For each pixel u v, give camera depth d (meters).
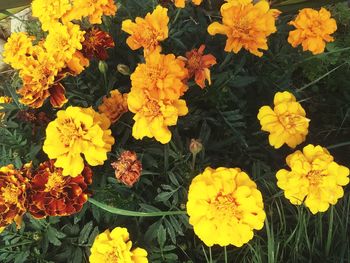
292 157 0.23
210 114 0.32
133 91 0.24
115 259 0.24
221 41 0.33
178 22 0.35
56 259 0.27
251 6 0.27
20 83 0.37
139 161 0.25
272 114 0.25
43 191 0.25
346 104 0.37
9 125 0.30
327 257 0.27
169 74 0.24
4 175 0.25
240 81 0.30
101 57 0.30
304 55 0.34
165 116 0.24
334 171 0.23
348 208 0.28
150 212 0.26
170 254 0.27
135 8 0.36
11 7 0.31
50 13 0.29
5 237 0.28
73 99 0.31
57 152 0.24
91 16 0.29
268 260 0.26
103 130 0.25
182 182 0.27
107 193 0.27
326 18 0.28
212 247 0.28
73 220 0.29
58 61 0.28
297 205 0.26
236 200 0.22
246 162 0.31
